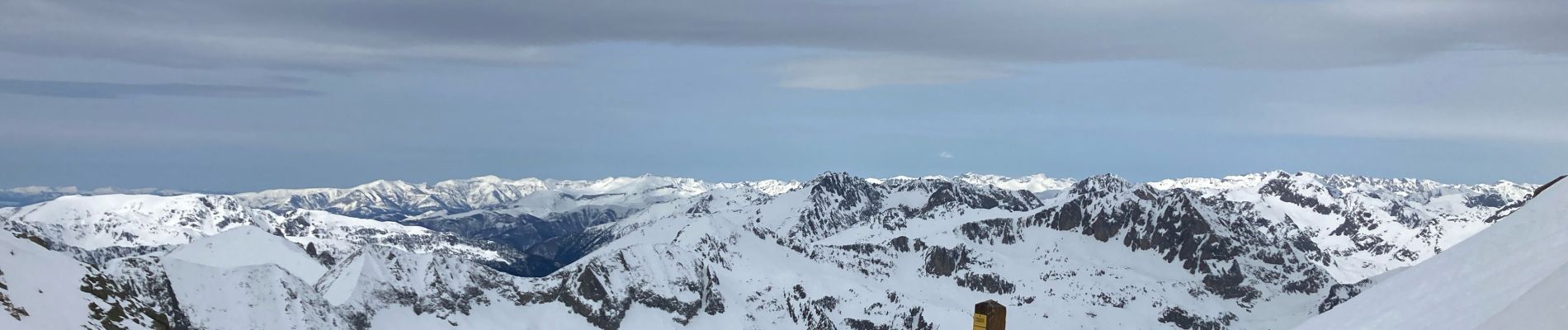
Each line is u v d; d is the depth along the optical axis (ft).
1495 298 115.96
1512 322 95.61
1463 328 111.65
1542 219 127.75
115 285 416.46
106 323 376.07
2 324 314.14
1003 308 96.58
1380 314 132.57
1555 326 89.76
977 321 96.22
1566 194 129.70
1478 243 134.10
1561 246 117.80
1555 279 97.40
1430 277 133.28
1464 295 122.11
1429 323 119.96
